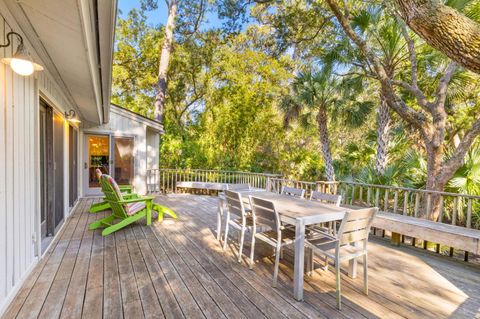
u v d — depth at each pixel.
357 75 6.04
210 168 9.59
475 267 2.93
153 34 11.66
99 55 2.67
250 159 10.20
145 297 2.18
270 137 10.51
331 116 6.80
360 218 2.20
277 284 2.44
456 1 3.71
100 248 3.29
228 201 3.25
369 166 6.25
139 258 2.99
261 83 10.66
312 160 11.07
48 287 2.32
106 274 2.58
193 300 2.15
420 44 4.97
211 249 3.31
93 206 5.19
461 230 3.00
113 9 1.76
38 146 2.81
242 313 1.98
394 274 2.73
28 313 1.94
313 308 2.06
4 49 1.99
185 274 2.61
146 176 7.89
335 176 7.84
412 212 5.09
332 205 2.87
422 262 3.07
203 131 10.27
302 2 7.03
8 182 2.08
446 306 2.14
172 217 4.99
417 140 7.25
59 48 2.47
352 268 2.61
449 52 1.80
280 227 2.45
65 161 4.50
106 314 1.94
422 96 4.45
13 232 2.17
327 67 6.02
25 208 2.47
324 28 7.41
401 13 1.94
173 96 12.25
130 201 4.01
